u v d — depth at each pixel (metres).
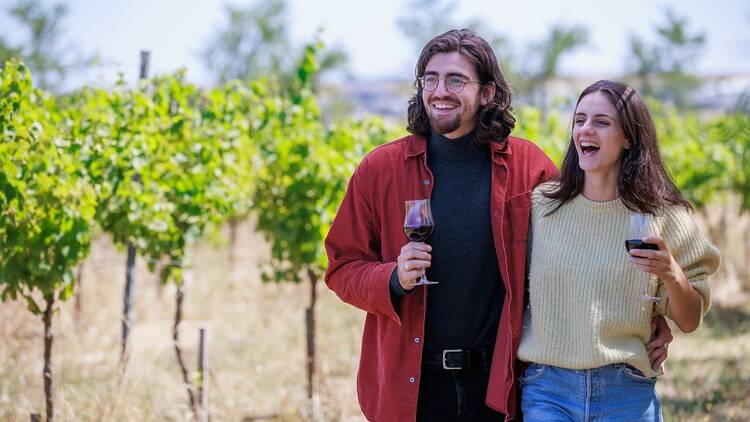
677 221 2.89
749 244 11.17
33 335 6.03
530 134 7.75
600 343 2.83
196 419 5.18
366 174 3.11
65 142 4.55
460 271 2.99
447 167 3.06
